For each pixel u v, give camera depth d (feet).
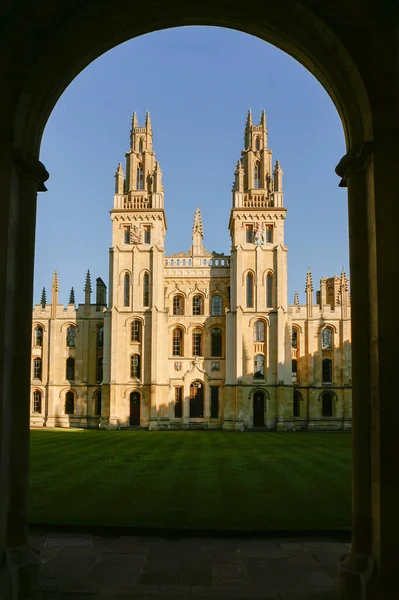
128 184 269.23
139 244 261.03
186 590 38.47
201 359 258.98
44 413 275.18
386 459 34.17
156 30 44.70
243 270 253.44
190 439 171.32
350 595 34.76
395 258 35.58
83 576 41.22
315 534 52.13
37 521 55.77
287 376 245.24
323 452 125.80
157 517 57.93
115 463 101.91
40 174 40.29
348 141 40.50
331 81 40.29
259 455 118.11
